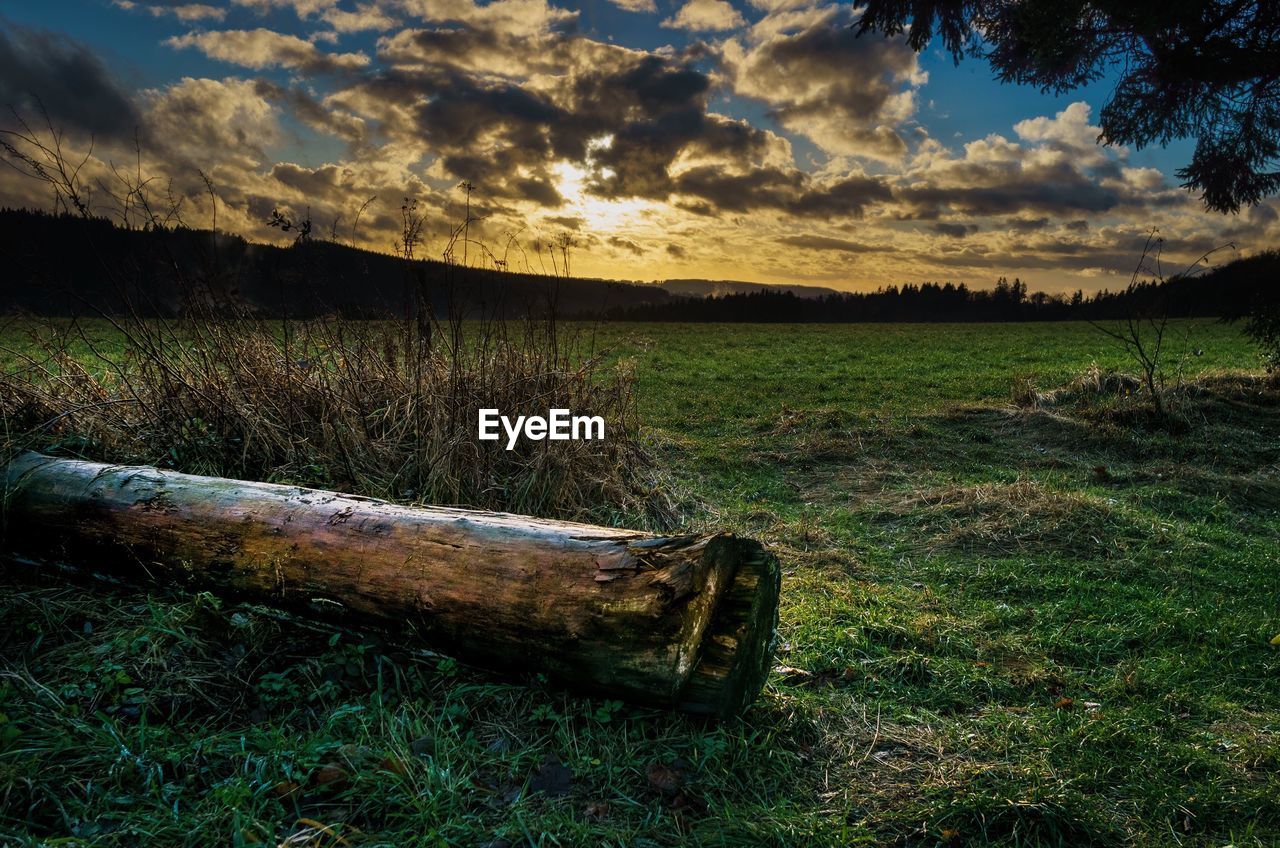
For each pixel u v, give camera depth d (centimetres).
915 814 234
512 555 272
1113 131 990
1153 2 773
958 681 327
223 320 517
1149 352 2103
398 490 482
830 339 2816
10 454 391
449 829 207
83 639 296
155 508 327
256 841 195
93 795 213
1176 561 496
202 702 264
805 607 399
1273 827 237
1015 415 977
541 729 262
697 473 738
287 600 296
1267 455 812
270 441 486
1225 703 319
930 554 521
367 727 251
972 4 931
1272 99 923
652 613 248
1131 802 247
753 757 256
